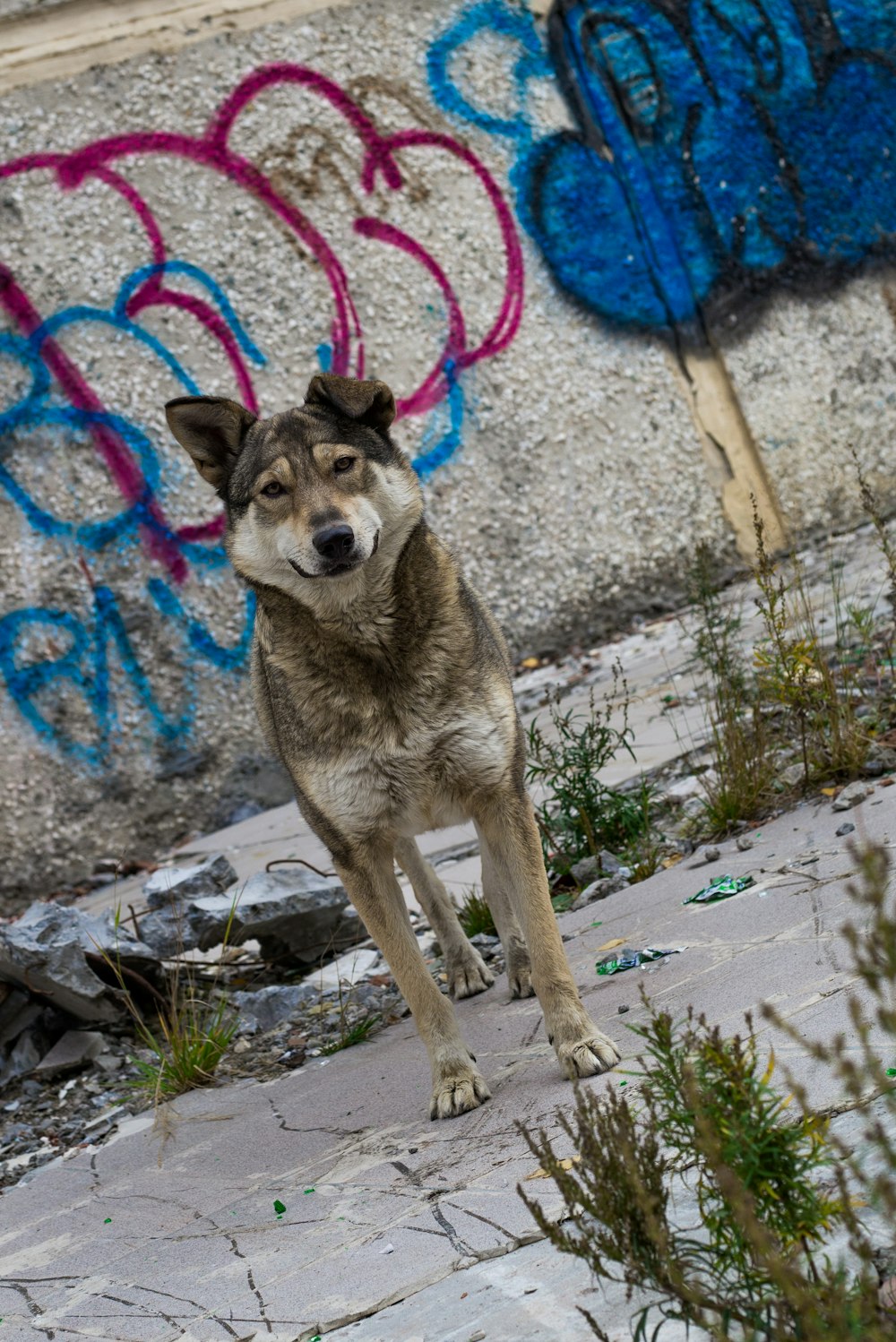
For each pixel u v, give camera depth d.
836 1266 2.00
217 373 8.85
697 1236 2.18
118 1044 5.02
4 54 8.75
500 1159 2.90
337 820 3.64
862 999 2.82
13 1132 4.36
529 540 9.33
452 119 9.59
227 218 8.98
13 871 8.17
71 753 8.34
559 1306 2.20
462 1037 3.71
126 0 8.97
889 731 4.95
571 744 6.34
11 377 8.54
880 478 10.01
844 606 6.88
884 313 10.26
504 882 3.66
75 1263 3.14
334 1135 3.52
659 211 9.99
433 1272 2.44
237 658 8.69
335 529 3.48
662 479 9.66
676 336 9.87
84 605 8.46
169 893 5.54
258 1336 2.44
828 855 3.97
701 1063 2.00
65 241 8.69
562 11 10.00
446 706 3.57
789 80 10.38
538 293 9.60
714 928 3.79
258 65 9.15
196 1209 3.27
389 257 9.29
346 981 5.05
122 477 8.60
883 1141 1.83
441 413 9.25
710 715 5.80
